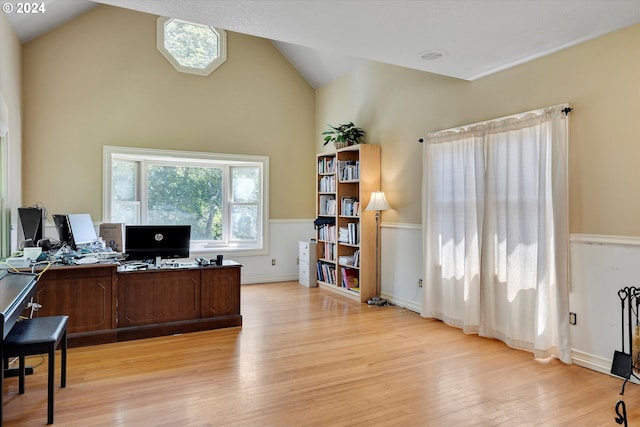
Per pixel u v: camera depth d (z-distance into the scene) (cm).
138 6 257
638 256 282
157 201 602
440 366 311
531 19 272
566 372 300
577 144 316
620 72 290
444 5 253
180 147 587
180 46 591
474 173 391
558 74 328
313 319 442
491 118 384
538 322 328
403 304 493
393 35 298
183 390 268
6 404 246
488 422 230
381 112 534
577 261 317
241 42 631
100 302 360
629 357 271
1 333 195
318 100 683
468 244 392
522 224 344
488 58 344
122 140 551
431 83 453
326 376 291
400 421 230
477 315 389
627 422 229
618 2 249
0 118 384
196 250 614
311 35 299
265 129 650
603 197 301
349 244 551
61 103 518
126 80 554
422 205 454
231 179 657
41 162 507
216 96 612
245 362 318
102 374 293
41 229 409
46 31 508
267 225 654
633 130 284
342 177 571
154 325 381
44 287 341
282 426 224
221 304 411
